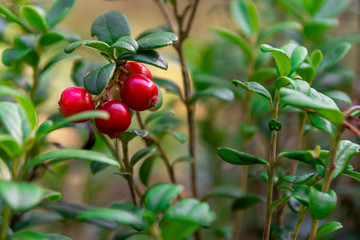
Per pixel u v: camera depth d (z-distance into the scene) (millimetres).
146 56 229
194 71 338
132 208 234
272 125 226
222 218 386
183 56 281
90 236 352
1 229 217
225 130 421
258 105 307
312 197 215
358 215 310
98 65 274
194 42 448
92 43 225
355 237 305
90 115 204
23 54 260
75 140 377
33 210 294
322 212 213
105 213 202
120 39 228
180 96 285
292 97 209
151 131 275
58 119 266
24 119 214
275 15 429
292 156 224
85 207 277
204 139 408
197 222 200
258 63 309
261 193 361
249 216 364
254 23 312
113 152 264
